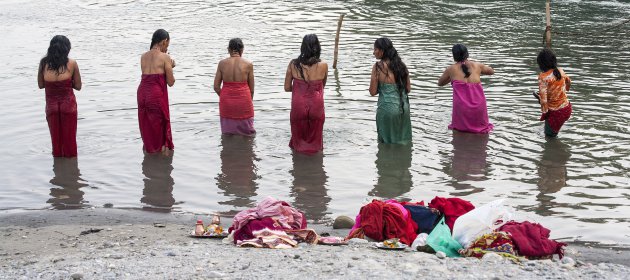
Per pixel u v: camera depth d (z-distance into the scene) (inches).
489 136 532.7
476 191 432.5
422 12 1035.9
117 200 429.1
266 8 1082.7
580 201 413.4
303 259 320.8
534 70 713.0
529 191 429.7
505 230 340.2
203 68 743.1
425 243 346.0
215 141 531.2
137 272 306.5
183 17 1029.8
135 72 733.3
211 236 368.5
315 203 420.8
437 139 529.0
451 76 546.6
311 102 499.5
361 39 866.8
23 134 546.6
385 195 430.6
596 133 531.2
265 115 589.6
